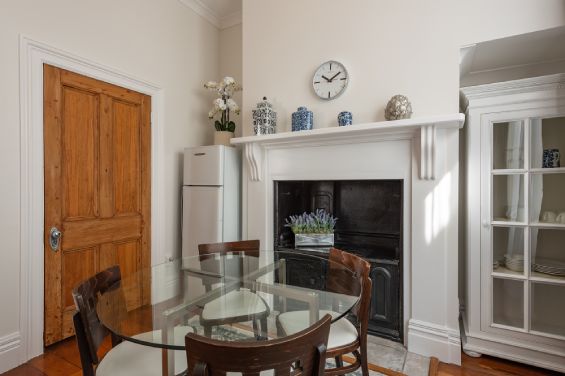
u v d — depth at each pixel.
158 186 2.92
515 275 1.98
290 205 2.97
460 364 2.00
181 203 3.18
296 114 2.51
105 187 2.50
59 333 2.19
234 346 0.78
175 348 1.08
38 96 2.06
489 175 2.03
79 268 2.32
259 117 2.67
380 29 2.30
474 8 1.99
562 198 1.93
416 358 2.07
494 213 2.07
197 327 1.30
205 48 3.46
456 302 2.04
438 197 2.08
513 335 1.97
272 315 1.41
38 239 2.07
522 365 1.99
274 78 2.78
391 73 2.26
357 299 1.50
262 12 2.85
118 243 2.60
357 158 2.38
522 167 1.97
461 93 2.15
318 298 1.54
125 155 2.65
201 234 2.90
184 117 3.21
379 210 2.75
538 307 1.97
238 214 3.02
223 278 1.83
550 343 1.87
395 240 2.67
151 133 2.88
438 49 2.09
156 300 1.54
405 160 2.21
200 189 2.92
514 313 2.02
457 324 2.04
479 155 2.05
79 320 1.17
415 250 2.16
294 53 2.68
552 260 1.96
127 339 1.16
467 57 2.17
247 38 2.93
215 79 3.59
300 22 2.65
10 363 1.93
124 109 2.65
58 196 2.19
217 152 2.82
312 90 2.59
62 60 2.19
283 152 2.72
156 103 2.91
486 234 2.04
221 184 2.82
